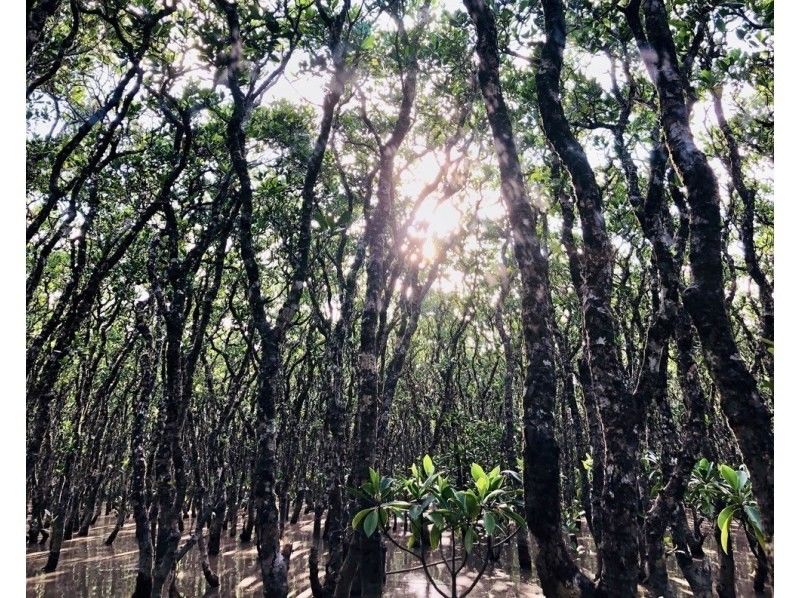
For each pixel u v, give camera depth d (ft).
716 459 56.34
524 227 16.49
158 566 30.22
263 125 43.34
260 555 22.66
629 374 48.24
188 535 67.56
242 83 32.99
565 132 16.76
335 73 28.35
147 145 40.34
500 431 57.72
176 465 32.99
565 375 54.85
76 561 56.49
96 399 68.54
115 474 89.20
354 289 40.60
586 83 37.88
